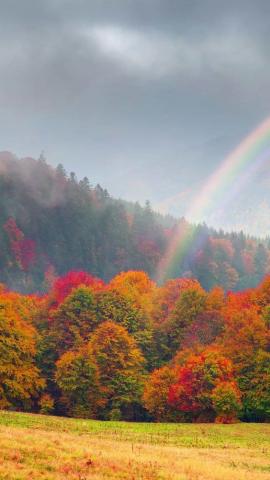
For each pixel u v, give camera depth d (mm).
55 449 27297
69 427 43250
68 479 22125
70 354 71125
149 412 68250
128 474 24562
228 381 63438
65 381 69750
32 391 70750
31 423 42906
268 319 73125
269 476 29078
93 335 76750
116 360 73312
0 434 28969
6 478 21156
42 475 22203
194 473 27016
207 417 64562
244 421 67438
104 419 71812
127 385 72375
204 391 63688
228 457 35000
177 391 64125
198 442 42125
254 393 65375
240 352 69562
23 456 24906
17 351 70500
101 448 30969
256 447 41906
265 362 66875
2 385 68250
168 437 43812
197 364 64062
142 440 40031
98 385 70562
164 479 24750
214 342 79125
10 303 73875
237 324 74438
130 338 77062
